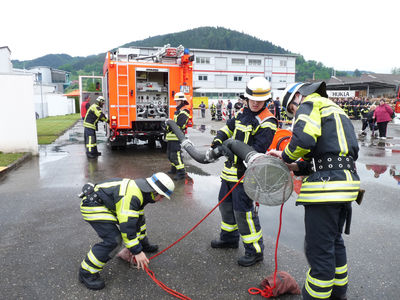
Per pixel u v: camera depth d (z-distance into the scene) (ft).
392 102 89.35
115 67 30.32
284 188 8.27
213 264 10.80
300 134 7.52
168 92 32.04
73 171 24.68
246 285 9.61
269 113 10.61
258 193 8.45
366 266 10.62
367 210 15.96
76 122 82.23
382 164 26.94
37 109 109.40
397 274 10.14
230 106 80.12
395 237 12.86
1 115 30.32
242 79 202.80
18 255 11.39
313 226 7.80
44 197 18.08
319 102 7.89
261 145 10.35
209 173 24.17
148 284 9.70
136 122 32.19
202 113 100.42
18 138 30.96
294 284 9.16
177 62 32.89
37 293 9.23
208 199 17.71
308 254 8.04
